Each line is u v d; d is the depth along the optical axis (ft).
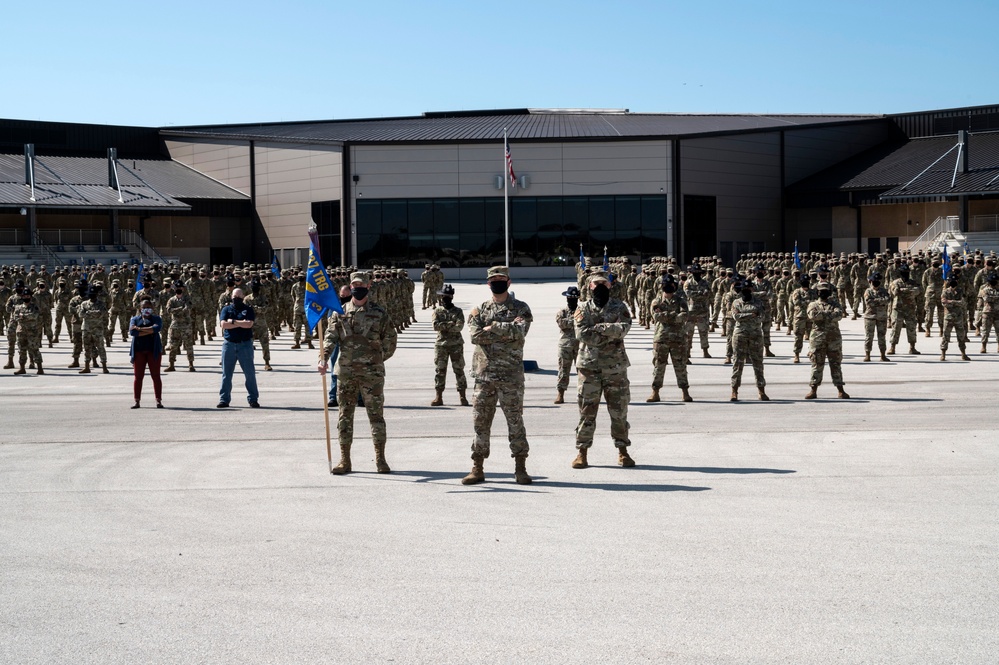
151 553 26.73
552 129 268.41
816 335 57.67
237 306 57.62
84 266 224.74
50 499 33.53
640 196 252.21
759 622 21.04
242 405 58.75
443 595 23.03
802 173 281.13
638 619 21.33
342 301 43.98
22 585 24.12
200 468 39.01
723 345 95.76
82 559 26.22
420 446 43.83
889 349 88.07
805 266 144.66
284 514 31.04
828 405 55.11
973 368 72.49
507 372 35.24
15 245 235.20
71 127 306.35
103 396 63.57
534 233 253.24
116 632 20.98
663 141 250.98
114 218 251.80
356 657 19.52
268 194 276.41
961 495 32.42
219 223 283.18
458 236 253.44
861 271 124.67
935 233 238.27
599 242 253.24
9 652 19.97
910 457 39.19
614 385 37.99
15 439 46.52
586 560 25.59
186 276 121.70
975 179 229.45
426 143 251.80
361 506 32.07
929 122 293.43
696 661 19.11
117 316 106.11
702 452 41.16
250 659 19.49
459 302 169.78
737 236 266.77
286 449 43.39
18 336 76.95
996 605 21.91
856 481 34.81
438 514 30.83
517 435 35.32
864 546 26.48
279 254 274.77
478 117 318.24
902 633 20.36
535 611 21.89
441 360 57.57
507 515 30.55
